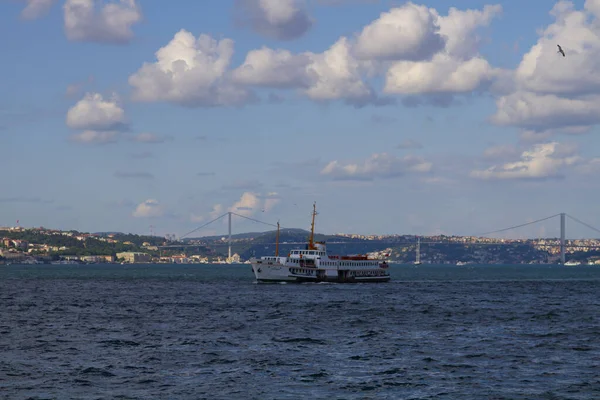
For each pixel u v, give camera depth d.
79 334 131.38
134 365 98.06
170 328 141.00
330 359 103.31
